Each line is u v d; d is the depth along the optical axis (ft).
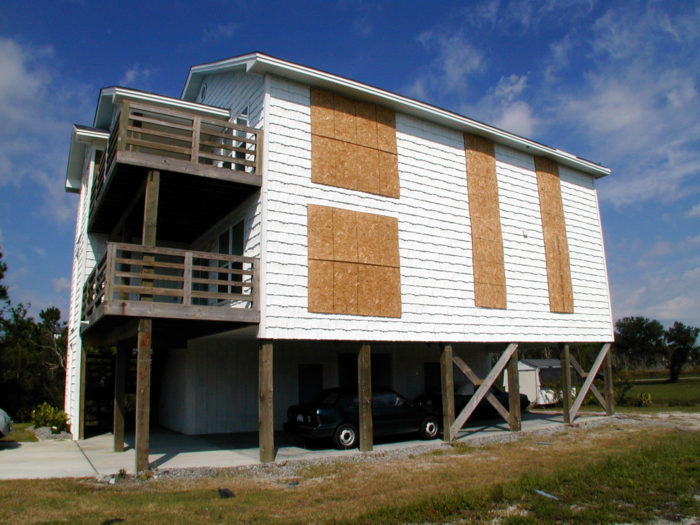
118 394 45.88
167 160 38.60
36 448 47.29
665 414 70.64
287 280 40.73
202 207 46.70
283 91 43.34
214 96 55.11
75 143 61.82
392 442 48.16
